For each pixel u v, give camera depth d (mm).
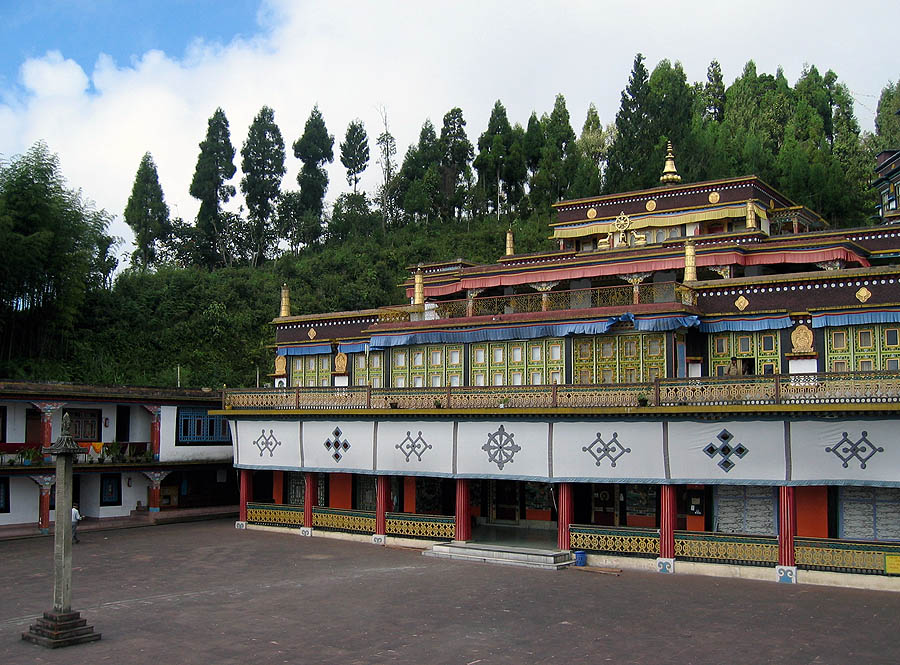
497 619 20094
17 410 36969
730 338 29859
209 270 81938
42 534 35625
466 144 99188
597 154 95250
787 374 24906
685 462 26453
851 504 26297
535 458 29031
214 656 16844
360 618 20203
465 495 30875
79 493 39312
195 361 60812
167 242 82812
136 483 41125
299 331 40719
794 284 28969
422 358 35375
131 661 16453
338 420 34094
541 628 19203
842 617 20156
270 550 31438
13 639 18203
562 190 87062
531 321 31688
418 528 31969
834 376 24203
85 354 53969
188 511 41656
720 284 30141
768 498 27828
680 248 32281
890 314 26672
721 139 72250
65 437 18766
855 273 27625
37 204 46531
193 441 42406
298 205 91312
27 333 49125
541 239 78250
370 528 33438
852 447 23984
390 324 35219
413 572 26609
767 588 23844
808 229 42250
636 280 32781
